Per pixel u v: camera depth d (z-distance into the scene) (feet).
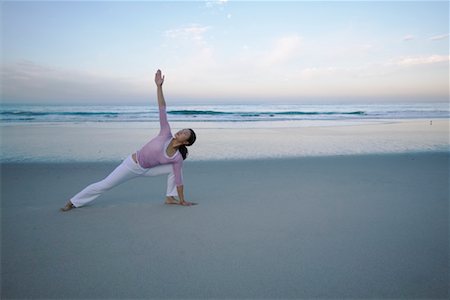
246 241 11.65
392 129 53.83
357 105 164.14
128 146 35.50
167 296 8.43
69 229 12.67
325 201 16.51
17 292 8.46
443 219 13.91
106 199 16.96
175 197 17.13
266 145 36.91
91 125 59.41
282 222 13.52
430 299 8.34
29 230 12.53
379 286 8.88
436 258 10.41
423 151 33.22
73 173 23.04
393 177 21.88
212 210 15.07
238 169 24.67
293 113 99.96
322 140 40.96
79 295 8.40
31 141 38.45
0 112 89.25
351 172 23.49
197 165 26.14
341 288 8.80
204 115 92.38
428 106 152.87
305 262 10.14
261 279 9.20
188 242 11.53
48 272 9.45
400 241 11.67
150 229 12.71
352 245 11.34
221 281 9.09
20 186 19.35
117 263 10.01
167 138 14.84
